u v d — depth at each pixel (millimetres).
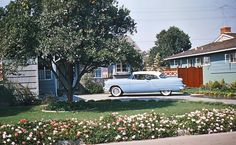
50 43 13266
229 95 20656
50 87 23312
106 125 8312
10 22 13664
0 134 7465
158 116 9328
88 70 15617
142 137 8203
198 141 8039
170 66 43062
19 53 13938
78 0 14078
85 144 7824
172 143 7871
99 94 28938
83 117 12141
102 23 14625
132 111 13789
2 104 18953
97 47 13969
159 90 24719
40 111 15148
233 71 27766
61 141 7695
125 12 15828
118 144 7766
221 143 7863
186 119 9078
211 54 30781
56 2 14039
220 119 9094
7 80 18844
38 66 21938
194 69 31281
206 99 20000
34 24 13844
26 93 19312
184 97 22438
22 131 7621
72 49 13266
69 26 13789
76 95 28031
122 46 14016
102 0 15078
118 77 32906
